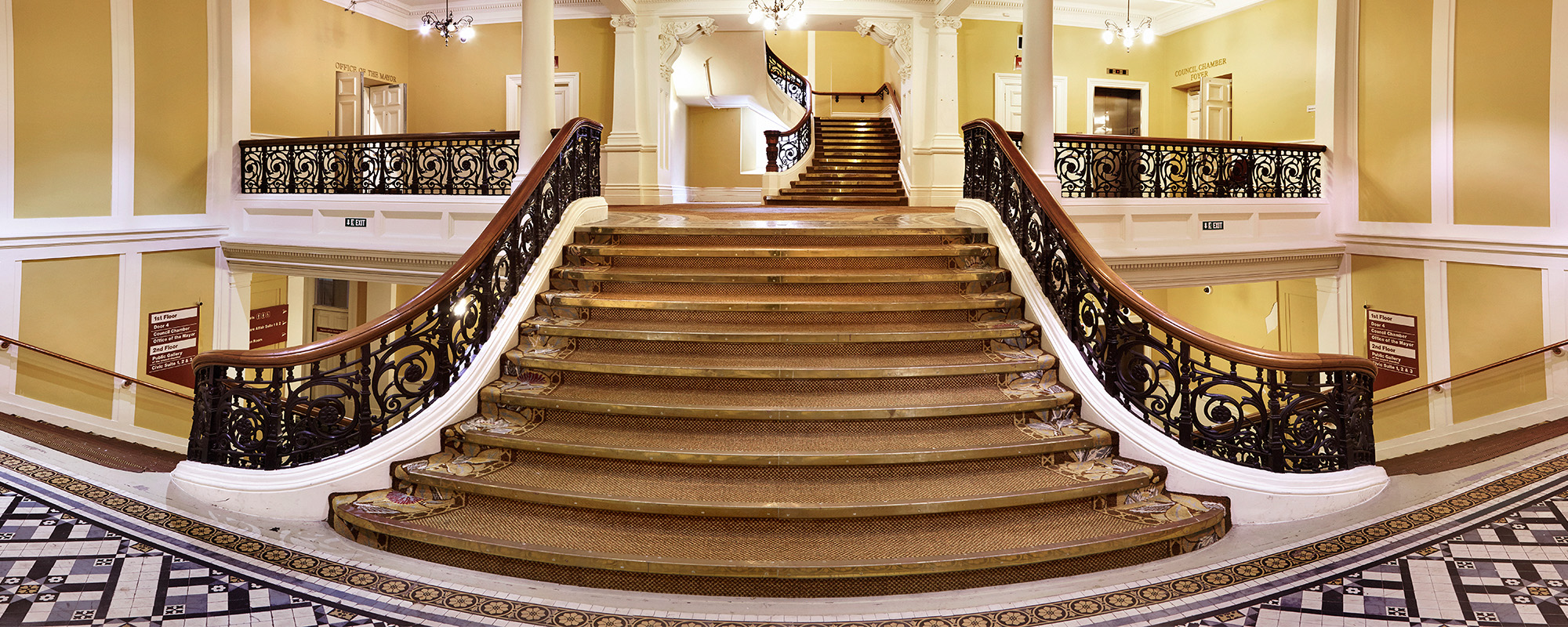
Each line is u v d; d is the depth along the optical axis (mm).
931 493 3430
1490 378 6199
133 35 8625
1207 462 3682
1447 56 8523
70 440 4789
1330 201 9719
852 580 3092
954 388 4121
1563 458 4199
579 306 4660
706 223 5914
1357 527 3387
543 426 3885
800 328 4445
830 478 3525
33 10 7723
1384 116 9258
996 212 5504
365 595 2789
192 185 9352
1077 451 3768
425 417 3816
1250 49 11617
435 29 12703
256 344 10641
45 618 2537
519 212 4617
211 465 3619
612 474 3568
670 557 3121
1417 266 8945
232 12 9562
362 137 8961
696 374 3986
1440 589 2830
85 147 8227
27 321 7750
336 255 9070
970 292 4902
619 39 11336
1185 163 9008
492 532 3281
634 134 11344
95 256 8336
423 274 8844
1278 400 3684
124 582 2783
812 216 7285
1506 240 7977
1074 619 2674
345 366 3736
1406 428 6285
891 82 15086
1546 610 2676
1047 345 4410
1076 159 8516
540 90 7781
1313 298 11258
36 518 3250
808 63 17406
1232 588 2877
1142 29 13305
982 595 2877
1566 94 7500
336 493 3555
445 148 8695
